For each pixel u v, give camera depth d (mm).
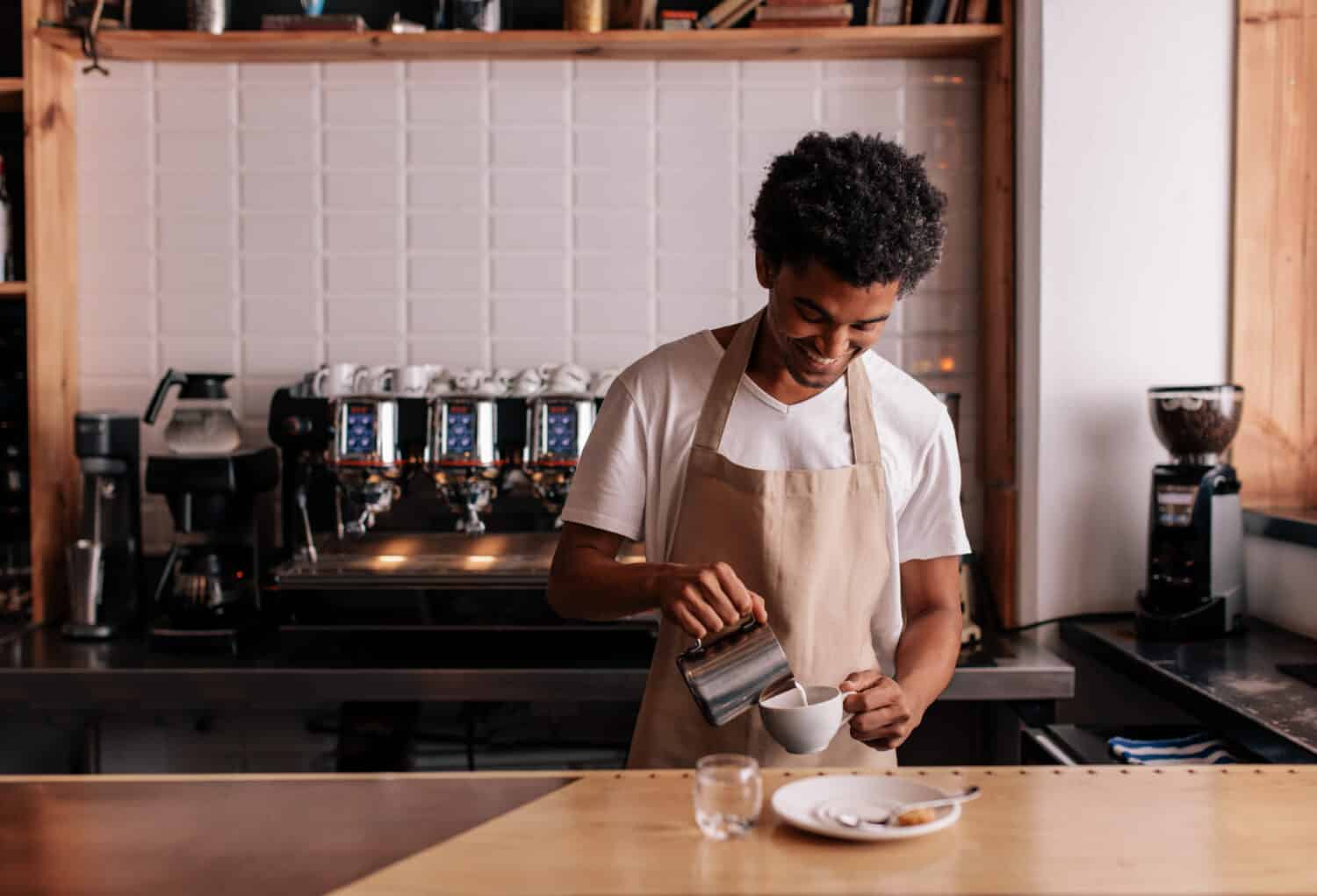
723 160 2998
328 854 1132
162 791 1323
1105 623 2717
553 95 2990
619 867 1090
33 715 2580
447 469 2570
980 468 3031
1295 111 2703
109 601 2709
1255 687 2105
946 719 2502
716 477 1608
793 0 2793
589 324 3020
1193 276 2738
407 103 2996
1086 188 2729
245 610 2605
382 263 3020
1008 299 2848
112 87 3000
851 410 1629
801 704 1394
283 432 2588
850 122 2998
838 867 1086
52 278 2891
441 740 2553
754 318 1645
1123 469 2754
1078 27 2711
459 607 2502
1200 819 1202
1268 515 2590
